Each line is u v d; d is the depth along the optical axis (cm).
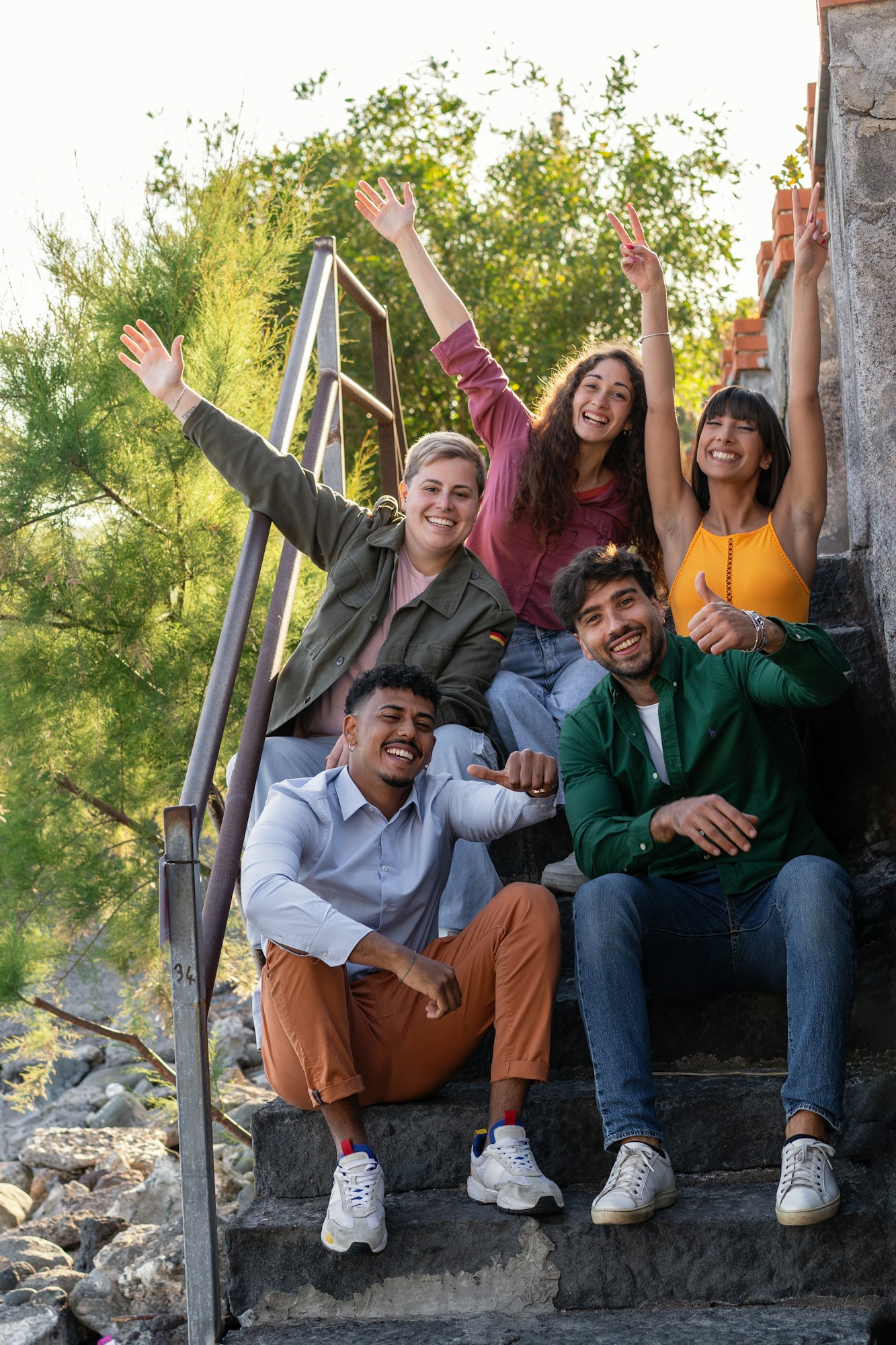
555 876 302
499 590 319
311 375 500
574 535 344
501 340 1042
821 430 318
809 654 238
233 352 443
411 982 227
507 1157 227
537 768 249
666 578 347
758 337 637
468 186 1102
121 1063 605
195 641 432
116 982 568
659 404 337
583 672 324
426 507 311
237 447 306
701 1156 243
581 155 1117
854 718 304
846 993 225
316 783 257
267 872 234
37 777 432
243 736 272
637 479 346
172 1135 519
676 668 262
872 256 305
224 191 464
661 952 251
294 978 231
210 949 225
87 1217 435
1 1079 601
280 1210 239
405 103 1082
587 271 1066
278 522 312
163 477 446
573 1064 268
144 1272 363
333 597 315
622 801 267
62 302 438
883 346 304
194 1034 217
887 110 306
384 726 250
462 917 278
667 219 1102
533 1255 223
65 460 429
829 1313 213
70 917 436
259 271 470
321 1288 227
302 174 503
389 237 368
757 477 329
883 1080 238
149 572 434
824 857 256
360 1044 243
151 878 435
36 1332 354
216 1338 215
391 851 255
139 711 428
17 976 415
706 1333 208
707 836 245
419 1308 225
